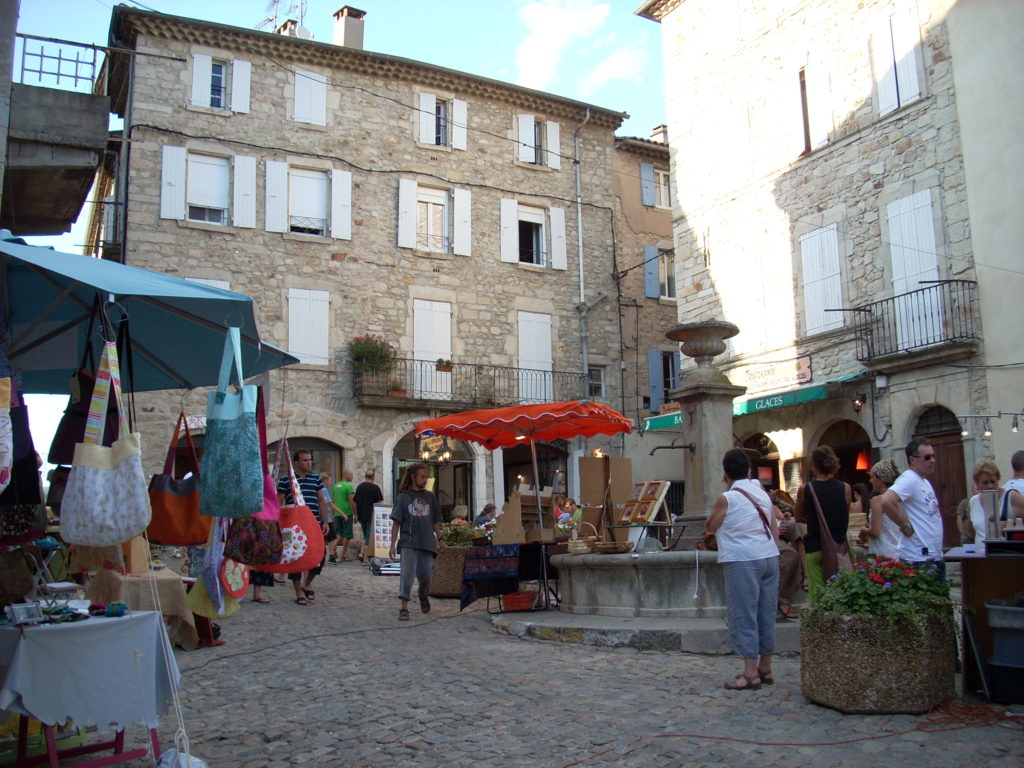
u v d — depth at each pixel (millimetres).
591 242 25234
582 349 24453
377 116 22391
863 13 17844
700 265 21594
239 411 4477
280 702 5906
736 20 20875
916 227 16578
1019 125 15039
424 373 22031
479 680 6246
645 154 26578
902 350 16594
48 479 5227
